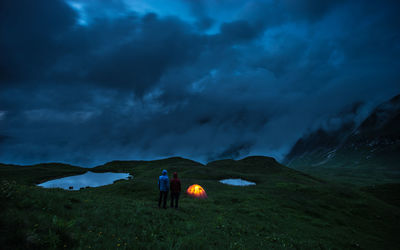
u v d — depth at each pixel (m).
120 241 7.84
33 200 9.76
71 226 8.08
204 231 12.03
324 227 23.14
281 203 29.34
